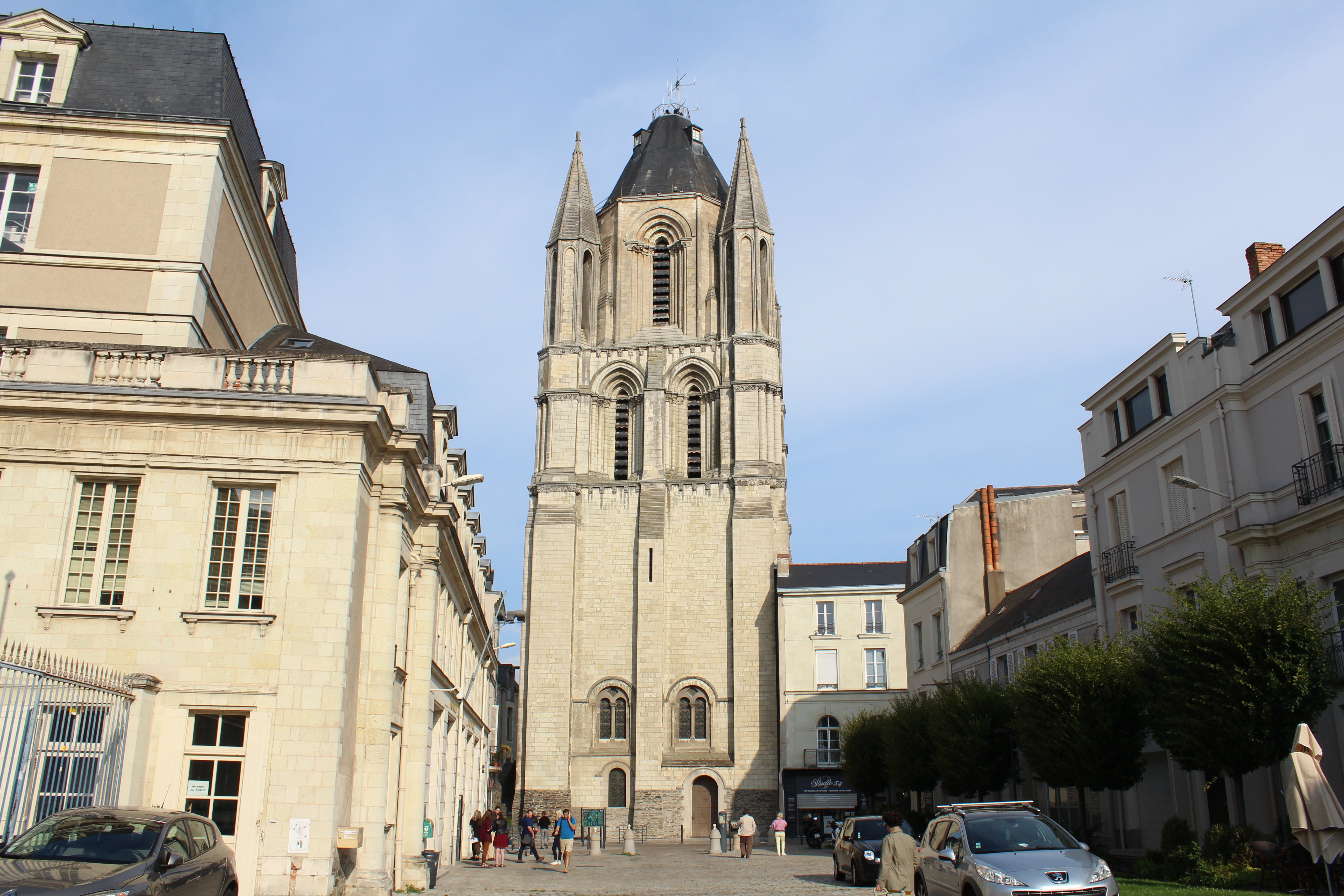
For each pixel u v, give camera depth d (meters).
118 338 24.45
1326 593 21.25
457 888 24.05
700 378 67.69
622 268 71.25
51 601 18.92
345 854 19.05
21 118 25.20
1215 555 25.39
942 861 16.36
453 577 30.27
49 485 19.36
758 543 62.09
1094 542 31.78
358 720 20.39
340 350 29.44
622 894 23.03
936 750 33.53
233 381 20.11
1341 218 21.70
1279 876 19.14
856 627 58.19
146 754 18.22
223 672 18.80
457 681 34.19
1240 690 20.47
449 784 31.83
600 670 61.91
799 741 57.03
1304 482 22.86
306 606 19.16
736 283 68.00
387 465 21.45
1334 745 21.34
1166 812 27.25
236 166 26.86
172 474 19.59
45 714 15.89
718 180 76.44
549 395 66.69
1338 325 21.78
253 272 29.83
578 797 59.72
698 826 58.81
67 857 12.03
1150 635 24.19
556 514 63.81
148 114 25.66
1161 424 27.94
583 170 72.50
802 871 31.78
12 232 24.97
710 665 61.38
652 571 62.28
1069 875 14.57
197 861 12.77
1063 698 25.64
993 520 45.72
